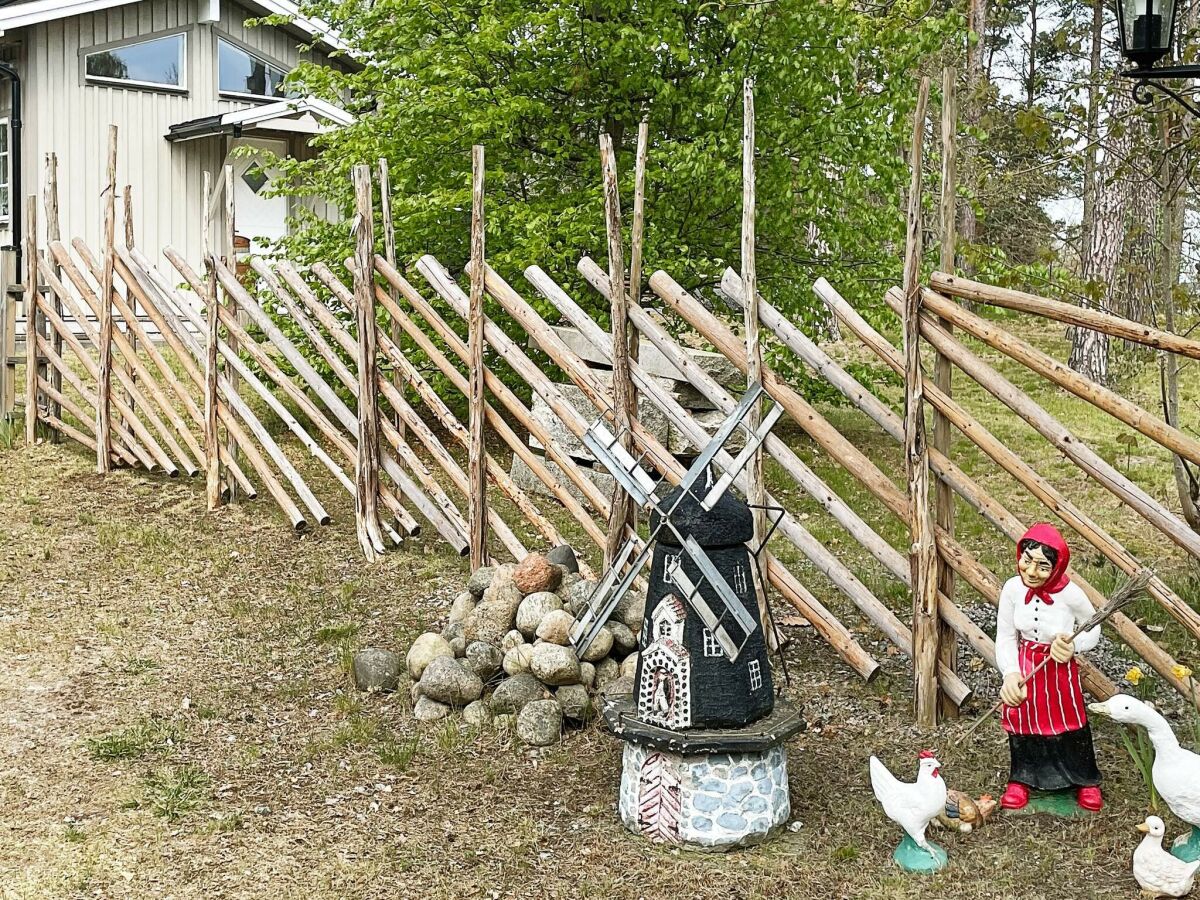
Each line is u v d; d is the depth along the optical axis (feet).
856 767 19.83
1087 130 28.19
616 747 20.79
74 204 59.77
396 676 23.30
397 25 40.29
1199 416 46.83
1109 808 18.06
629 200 38.93
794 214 38.96
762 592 21.66
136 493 35.55
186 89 63.10
